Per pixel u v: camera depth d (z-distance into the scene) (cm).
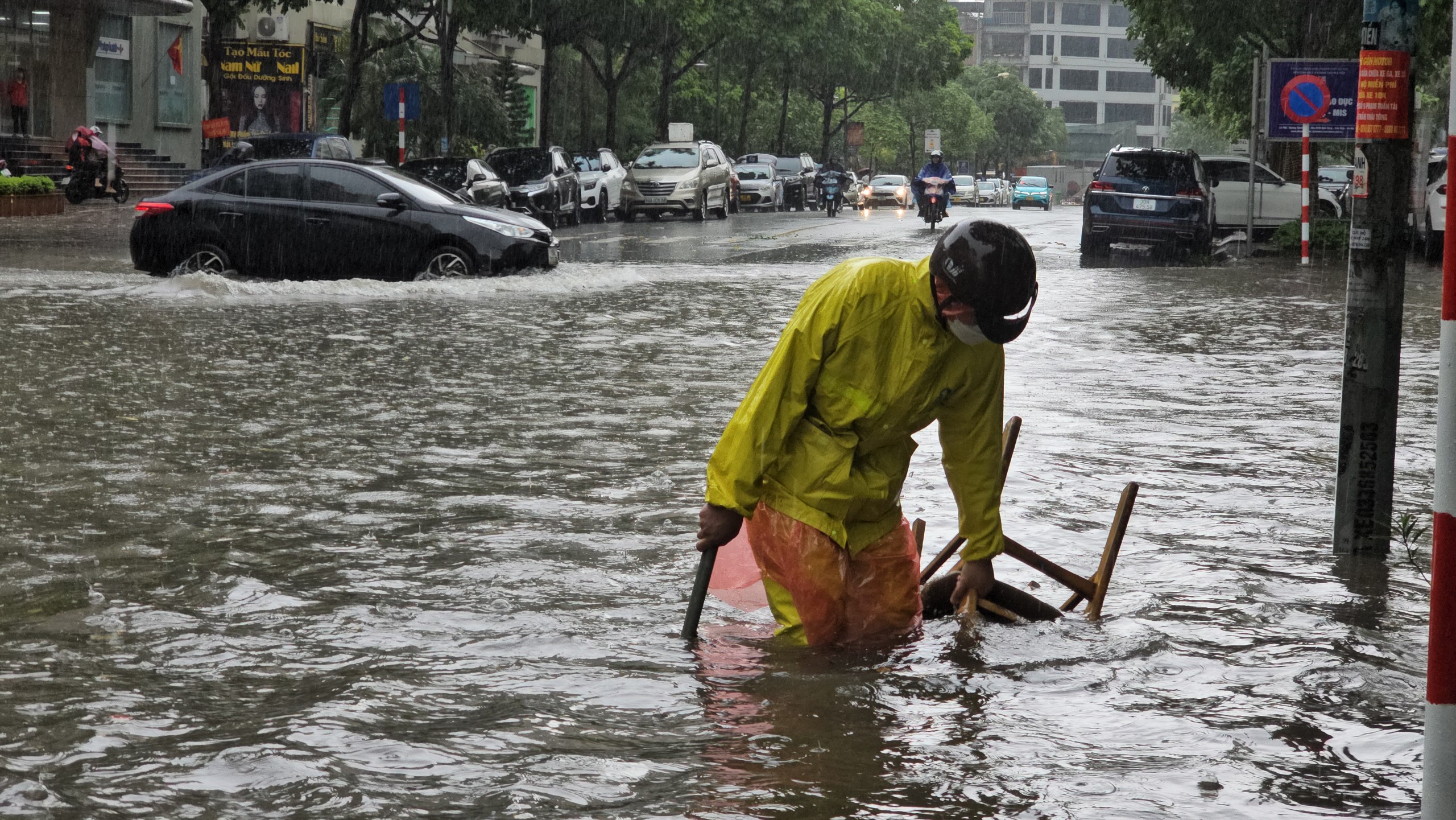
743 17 5153
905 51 7875
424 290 1587
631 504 561
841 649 375
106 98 4006
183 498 562
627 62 4828
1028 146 13612
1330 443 727
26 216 2861
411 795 272
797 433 379
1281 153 2994
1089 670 357
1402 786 283
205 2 3734
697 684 342
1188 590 442
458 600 418
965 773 287
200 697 329
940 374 373
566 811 265
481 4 3781
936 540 498
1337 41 2730
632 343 1144
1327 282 1859
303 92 4034
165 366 963
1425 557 493
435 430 735
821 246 2603
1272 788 281
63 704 323
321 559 466
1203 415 816
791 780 281
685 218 4081
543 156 3266
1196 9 2773
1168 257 2480
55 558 466
